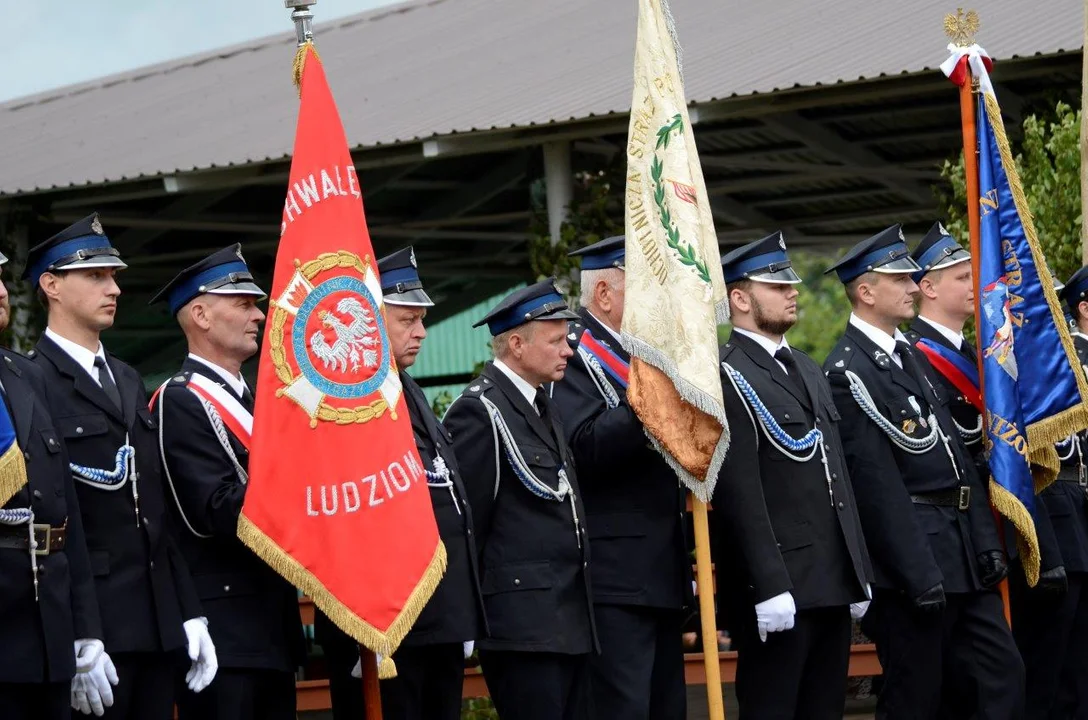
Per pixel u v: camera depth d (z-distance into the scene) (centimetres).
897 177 1672
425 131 1331
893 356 881
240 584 709
